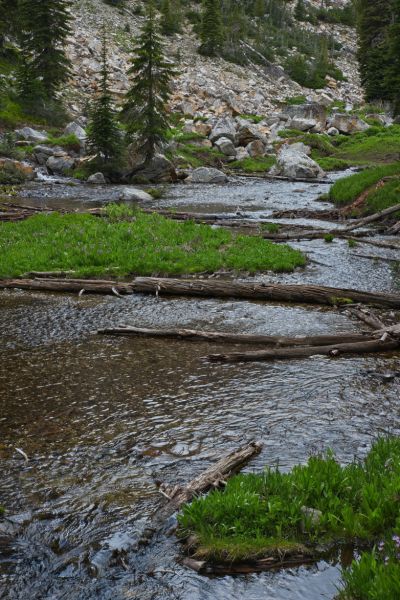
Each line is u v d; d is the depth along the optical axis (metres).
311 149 66.06
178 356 10.44
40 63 67.56
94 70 84.44
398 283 16.03
